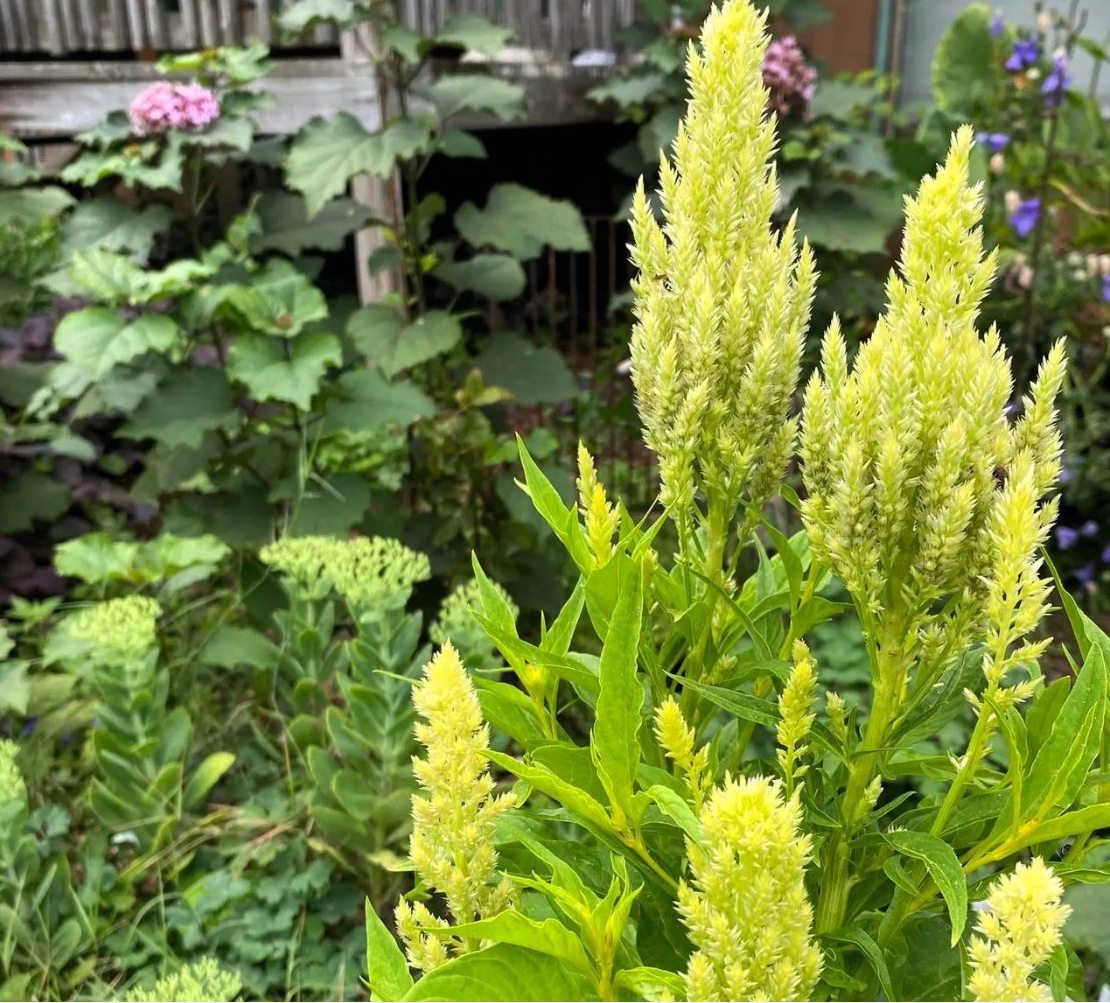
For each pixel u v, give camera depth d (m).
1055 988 0.37
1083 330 2.06
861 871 0.45
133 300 1.37
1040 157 2.19
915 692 0.41
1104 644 0.42
